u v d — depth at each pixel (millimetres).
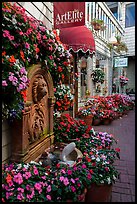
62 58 3328
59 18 3463
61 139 3332
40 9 3268
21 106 1971
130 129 5527
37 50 2387
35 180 1862
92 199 1983
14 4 2209
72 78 5098
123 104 8352
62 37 4625
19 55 2039
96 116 6027
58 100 3486
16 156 2234
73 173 1902
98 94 8867
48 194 1728
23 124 2207
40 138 2768
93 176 1945
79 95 6605
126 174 2826
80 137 3307
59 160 2391
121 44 10617
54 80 3443
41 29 2594
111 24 9758
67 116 3760
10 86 1746
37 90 2527
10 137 2244
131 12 11922
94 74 7773
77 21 3363
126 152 3695
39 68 2580
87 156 2367
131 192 2371
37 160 2539
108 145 3082
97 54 8492
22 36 1995
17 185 1730
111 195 2268
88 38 4656
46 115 2953
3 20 1850
